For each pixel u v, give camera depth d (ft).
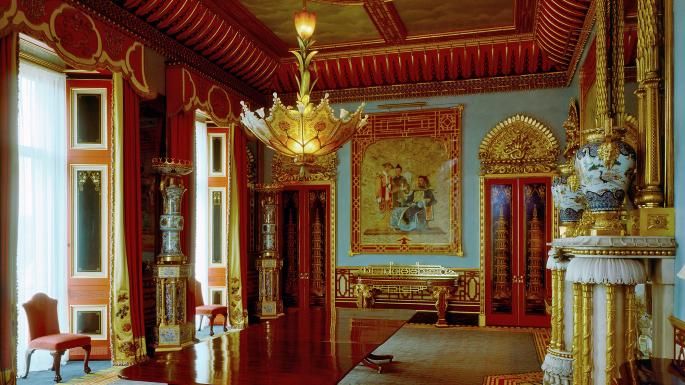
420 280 31.22
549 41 27.37
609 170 11.99
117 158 22.22
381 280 31.76
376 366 20.43
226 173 32.91
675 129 11.85
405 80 33.83
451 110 32.99
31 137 21.85
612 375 11.06
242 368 12.44
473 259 32.30
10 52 16.92
